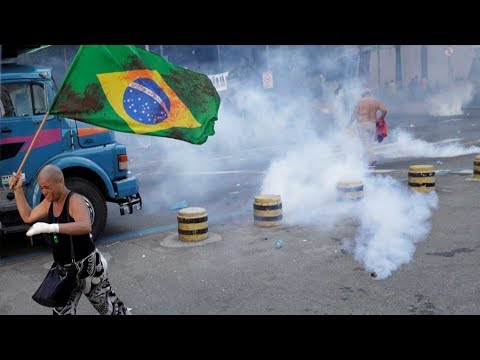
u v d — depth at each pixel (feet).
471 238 21.86
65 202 12.65
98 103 13.78
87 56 13.61
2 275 21.31
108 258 22.50
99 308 13.46
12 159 23.44
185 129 14.90
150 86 14.52
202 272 19.99
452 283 17.30
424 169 30.40
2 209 23.15
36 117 23.81
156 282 19.24
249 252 22.06
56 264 12.79
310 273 19.11
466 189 31.09
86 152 24.90
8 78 23.35
